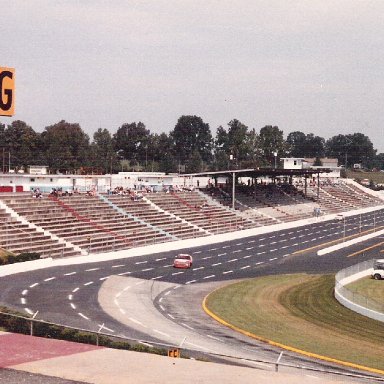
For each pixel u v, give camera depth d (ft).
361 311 204.74
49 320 171.22
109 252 323.16
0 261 261.44
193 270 293.84
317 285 260.62
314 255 365.81
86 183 501.97
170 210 467.11
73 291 223.10
